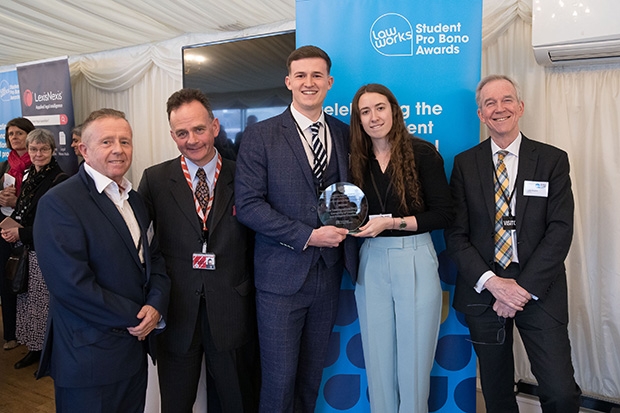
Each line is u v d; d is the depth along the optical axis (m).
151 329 1.67
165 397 1.96
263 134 1.82
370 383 1.97
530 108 2.79
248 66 3.16
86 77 4.64
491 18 2.81
